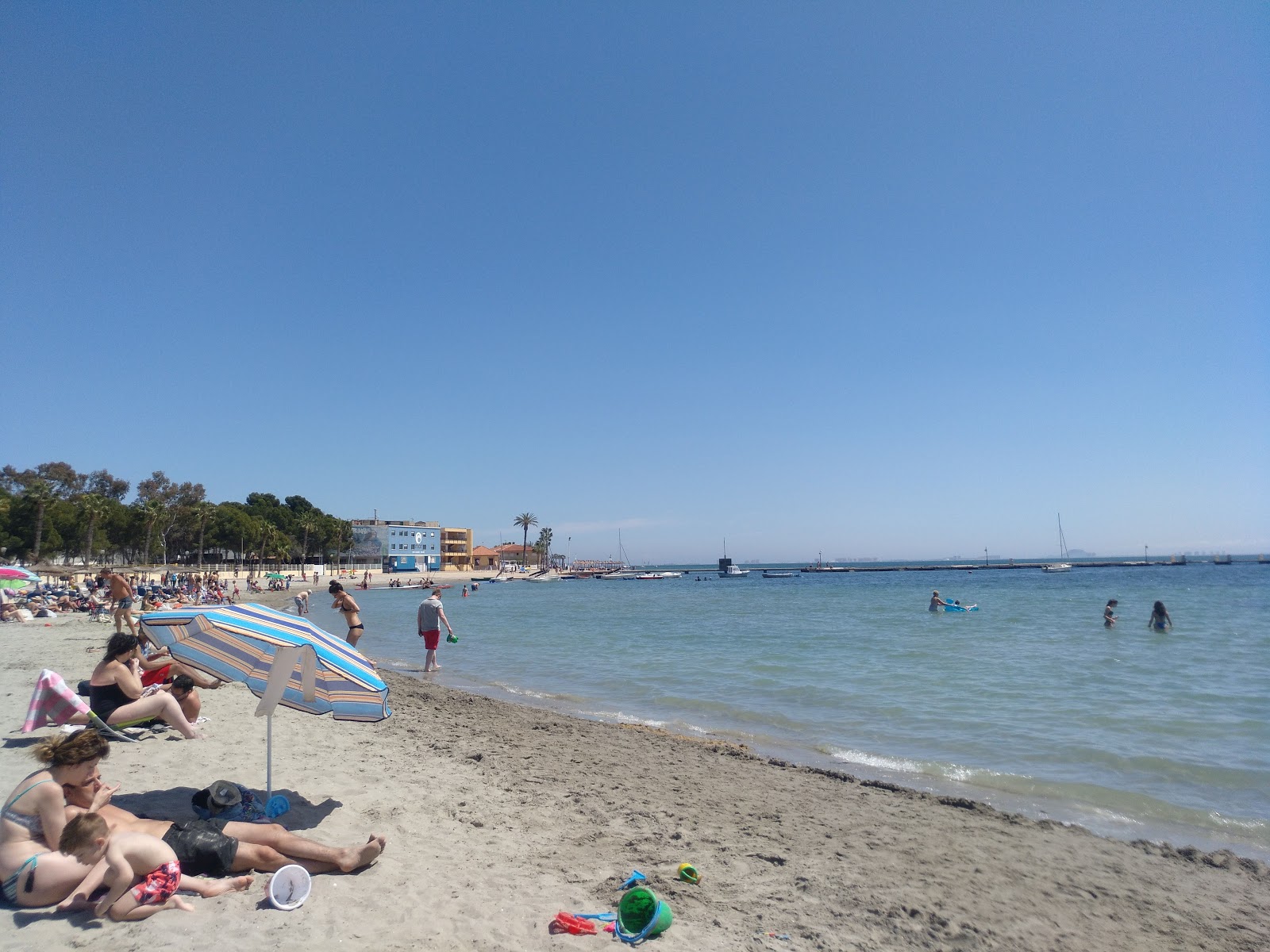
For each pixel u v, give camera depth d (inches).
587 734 481.1
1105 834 322.0
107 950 176.7
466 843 268.5
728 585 4471.0
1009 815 334.6
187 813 269.6
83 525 3262.8
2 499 3011.8
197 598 1675.7
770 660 876.0
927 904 238.7
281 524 4867.1
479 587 4377.5
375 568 5526.6
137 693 355.6
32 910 193.9
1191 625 1285.7
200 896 207.5
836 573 7003.0
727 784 373.4
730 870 258.8
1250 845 312.7
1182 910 243.8
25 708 428.5
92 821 197.2
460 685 708.7
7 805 201.8
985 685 675.4
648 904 208.4
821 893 242.8
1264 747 456.1
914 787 386.0
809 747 467.8
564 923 203.2
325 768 353.7
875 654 911.7
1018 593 2674.7
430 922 203.9
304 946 185.8
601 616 1793.8
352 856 232.2
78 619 1196.5
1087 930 227.5
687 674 776.9
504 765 390.0
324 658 237.8
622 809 322.3
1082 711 561.0
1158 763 421.4
